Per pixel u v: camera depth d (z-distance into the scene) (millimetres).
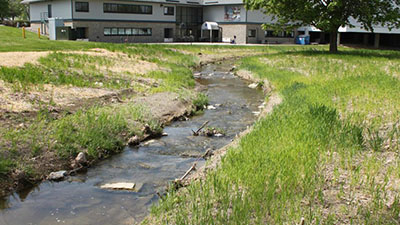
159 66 21594
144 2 49500
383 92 12867
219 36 55750
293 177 5770
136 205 5918
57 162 7426
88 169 7500
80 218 5484
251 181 5629
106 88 13703
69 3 43500
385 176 5879
